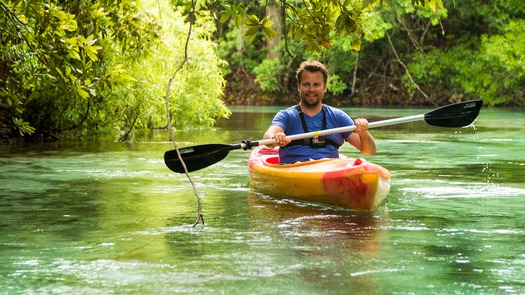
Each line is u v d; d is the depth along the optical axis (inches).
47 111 461.1
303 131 253.3
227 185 277.3
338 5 227.6
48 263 158.4
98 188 267.7
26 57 311.4
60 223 202.2
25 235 186.7
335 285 141.2
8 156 373.1
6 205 230.8
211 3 224.1
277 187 248.1
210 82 601.3
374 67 1179.9
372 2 211.3
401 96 1145.4
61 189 265.1
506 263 157.5
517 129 581.6
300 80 253.9
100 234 187.8
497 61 1033.5
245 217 210.4
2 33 279.0
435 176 298.8
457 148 423.5
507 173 308.0
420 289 138.6
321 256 163.6
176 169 243.4
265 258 161.8
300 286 140.8
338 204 226.2
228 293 136.7
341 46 1066.7
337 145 257.1
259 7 1082.1
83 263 158.2
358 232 189.2
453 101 1096.8
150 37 363.3
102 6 336.8
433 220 205.6
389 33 1148.5
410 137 508.4
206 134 535.5
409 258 161.8
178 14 566.6
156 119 523.8
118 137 497.7
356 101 1154.7
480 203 234.1
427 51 1157.1
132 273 150.2
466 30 1146.7
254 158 284.0
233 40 1216.2
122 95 467.2
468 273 149.6
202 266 155.3
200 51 589.0
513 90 1050.1
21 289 139.7
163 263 157.9
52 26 260.7
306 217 210.8
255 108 1018.1
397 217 210.7
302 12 227.6
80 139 479.8
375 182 215.2
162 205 231.5
